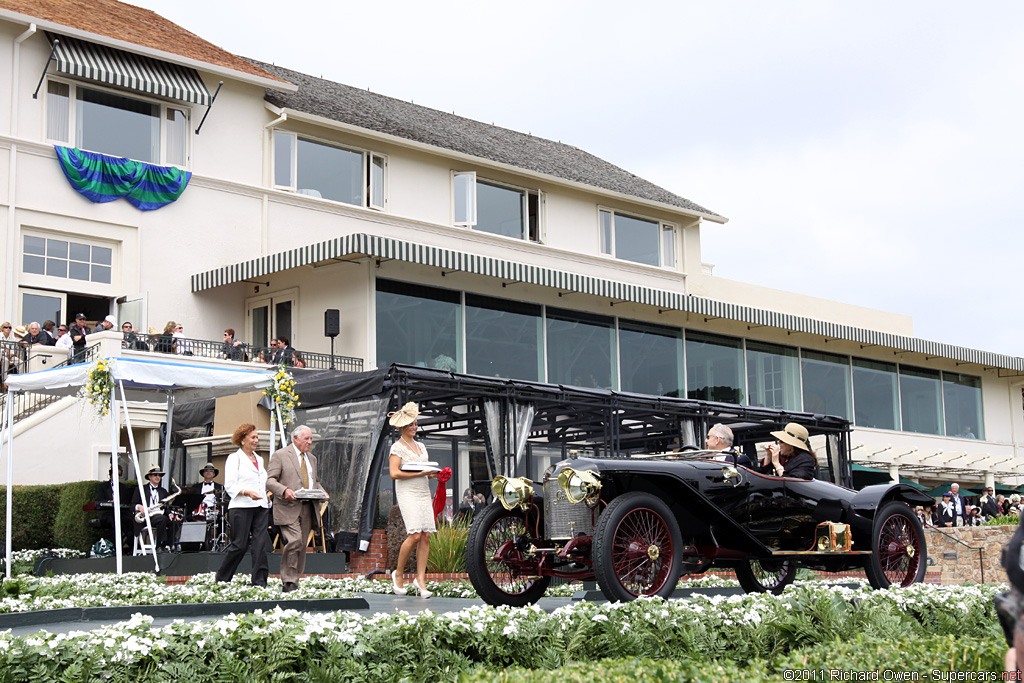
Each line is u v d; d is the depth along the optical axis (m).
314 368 21.31
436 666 5.86
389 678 5.68
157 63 22.22
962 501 25.88
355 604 8.83
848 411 32.91
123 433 18.80
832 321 34.09
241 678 5.37
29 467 17.11
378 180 25.66
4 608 8.34
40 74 20.91
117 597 9.42
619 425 18.94
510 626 6.18
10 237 20.08
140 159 22.17
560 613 6.51
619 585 7.55
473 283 24.02
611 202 30.16
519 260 27.62
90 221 21.17
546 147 33.22
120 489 15.61
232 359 20.52
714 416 19.59
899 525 9.94
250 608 8.54
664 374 28.12
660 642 6.49
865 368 33.75
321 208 24.53
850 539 9.21
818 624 7.02
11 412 13.06
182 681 5.24
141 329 21.06
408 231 25.77
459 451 21.84
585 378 26.11
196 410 18.59
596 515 8.18
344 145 25.09
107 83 21.67
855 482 31.80
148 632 5.45
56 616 7.87
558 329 25.80
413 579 13.35
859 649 5.54
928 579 17.56
